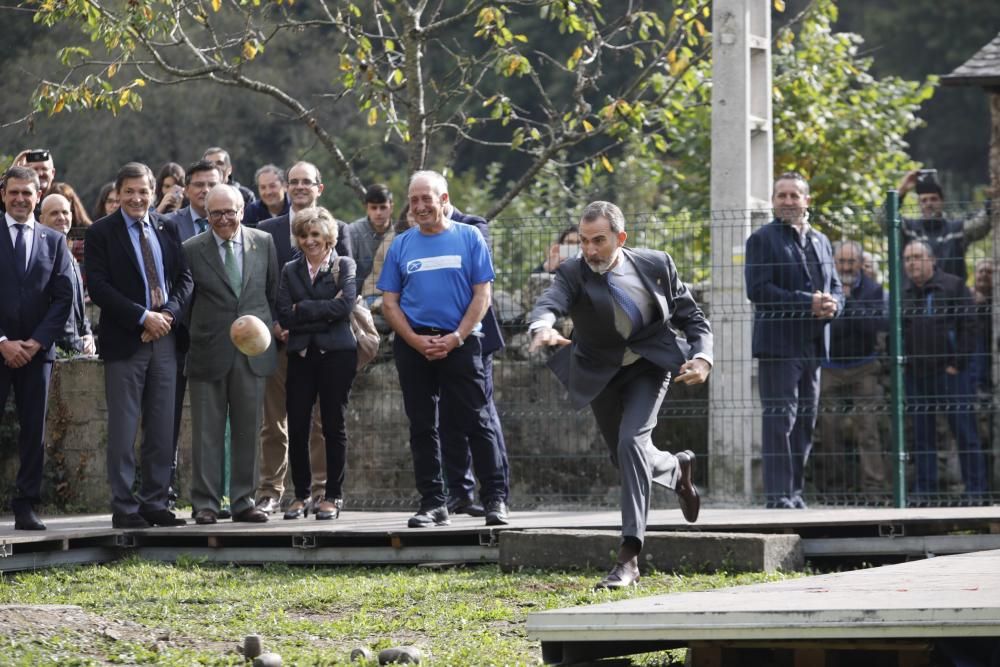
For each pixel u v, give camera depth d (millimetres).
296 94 69625
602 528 23672
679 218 34219
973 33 97562
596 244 19141
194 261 25969
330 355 26047
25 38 55594
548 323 18766
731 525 23375
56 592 20828
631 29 37031
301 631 17406
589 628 13648
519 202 56469
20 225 24703
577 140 35938
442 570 23266
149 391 25141
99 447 32031
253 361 25922
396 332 23859
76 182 62344
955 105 99250
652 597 15102
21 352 24172
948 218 30484
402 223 30922
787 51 43969
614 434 20375
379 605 19328
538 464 31750
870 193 43750
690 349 19578
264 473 28047
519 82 85062
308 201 27828
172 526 25203
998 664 13500
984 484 29828
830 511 24969
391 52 36469
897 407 28375
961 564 17438
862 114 44719
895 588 14828
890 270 28547
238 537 24453
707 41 36531
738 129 32094
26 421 24531
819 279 28453
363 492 32156
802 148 43969
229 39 35906
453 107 79875
